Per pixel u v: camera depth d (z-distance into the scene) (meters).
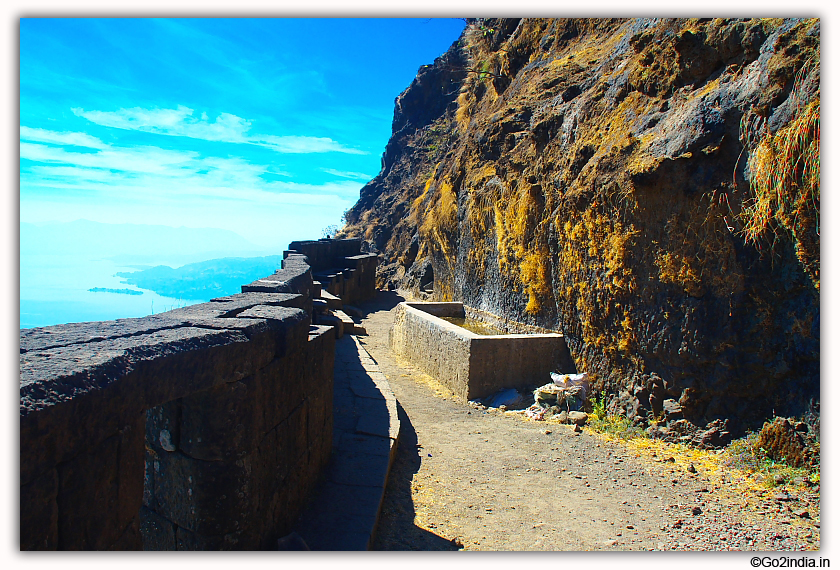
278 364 3.49
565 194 7.46
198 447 2.91
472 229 12.12
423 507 4.43
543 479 5.01
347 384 7.35
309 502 4.05
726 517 4.06
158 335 2.72
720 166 5.30
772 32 5.29
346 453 4.98
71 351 2.30
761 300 5.00
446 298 15.44
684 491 4.57
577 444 5.86
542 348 7.66
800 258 4.63
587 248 6.94
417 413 7.07
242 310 3.94
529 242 8.84
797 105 4.59
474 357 7.52
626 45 8.38
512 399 7.27
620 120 7.11
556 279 8.00
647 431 5.84
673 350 5.66
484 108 17.23
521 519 4.20
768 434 4.77
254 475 3.14
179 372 2.57
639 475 4.98
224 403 2.91
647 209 5.89
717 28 5.95
